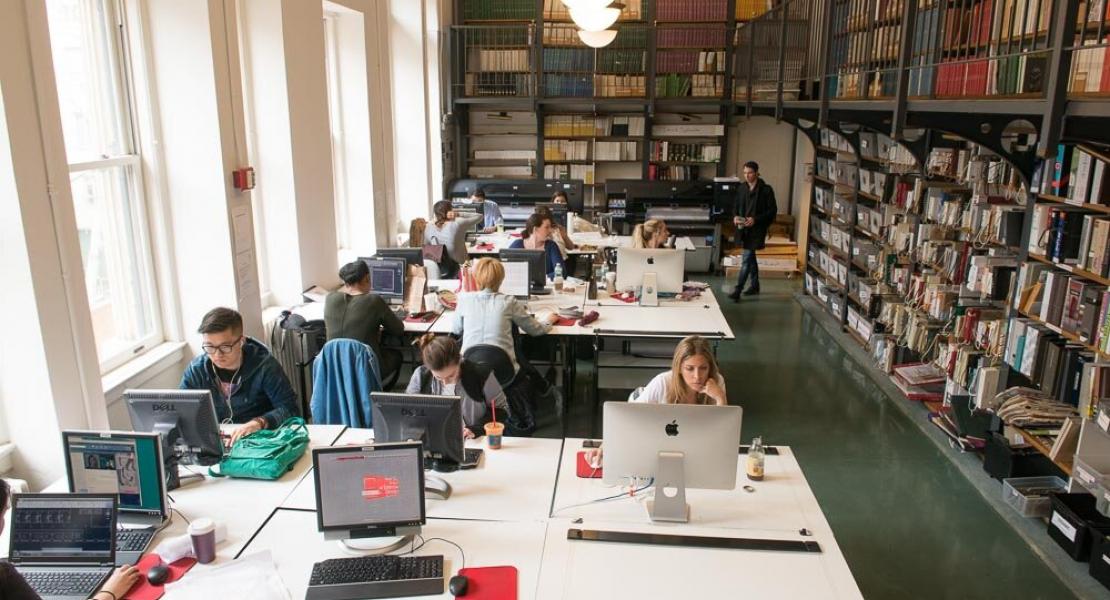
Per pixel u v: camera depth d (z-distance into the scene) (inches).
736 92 369.7
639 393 130.3
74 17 143.0
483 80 389.7
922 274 219.1
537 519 102.8
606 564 92.8
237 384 131.0
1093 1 133.4
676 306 212.8
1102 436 135.6
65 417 119.3
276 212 205.5
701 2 379.2
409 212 336.8
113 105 153.9
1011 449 161.9
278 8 193.2
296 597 86.6
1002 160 175.6
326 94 225.9
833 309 301.3
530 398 173.0
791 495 109.9
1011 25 141.3
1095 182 133.6
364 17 260.1
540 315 195.3
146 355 159.5
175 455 110.5
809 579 90.5
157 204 163.8
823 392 225.9
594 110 402.6
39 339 114.2
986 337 177.0
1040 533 146.4
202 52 158.9
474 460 117.1
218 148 163.2
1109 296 129.4
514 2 384.8
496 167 409.1
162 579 88.5
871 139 268.2
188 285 169.6
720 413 99.2
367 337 177.3
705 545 96.8
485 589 87.7
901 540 145.0
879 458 181.6
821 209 332.2
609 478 103.7
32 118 111.5
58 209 116.6
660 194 384.2
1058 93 105.4
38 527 90.5
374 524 94.5
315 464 92.0
